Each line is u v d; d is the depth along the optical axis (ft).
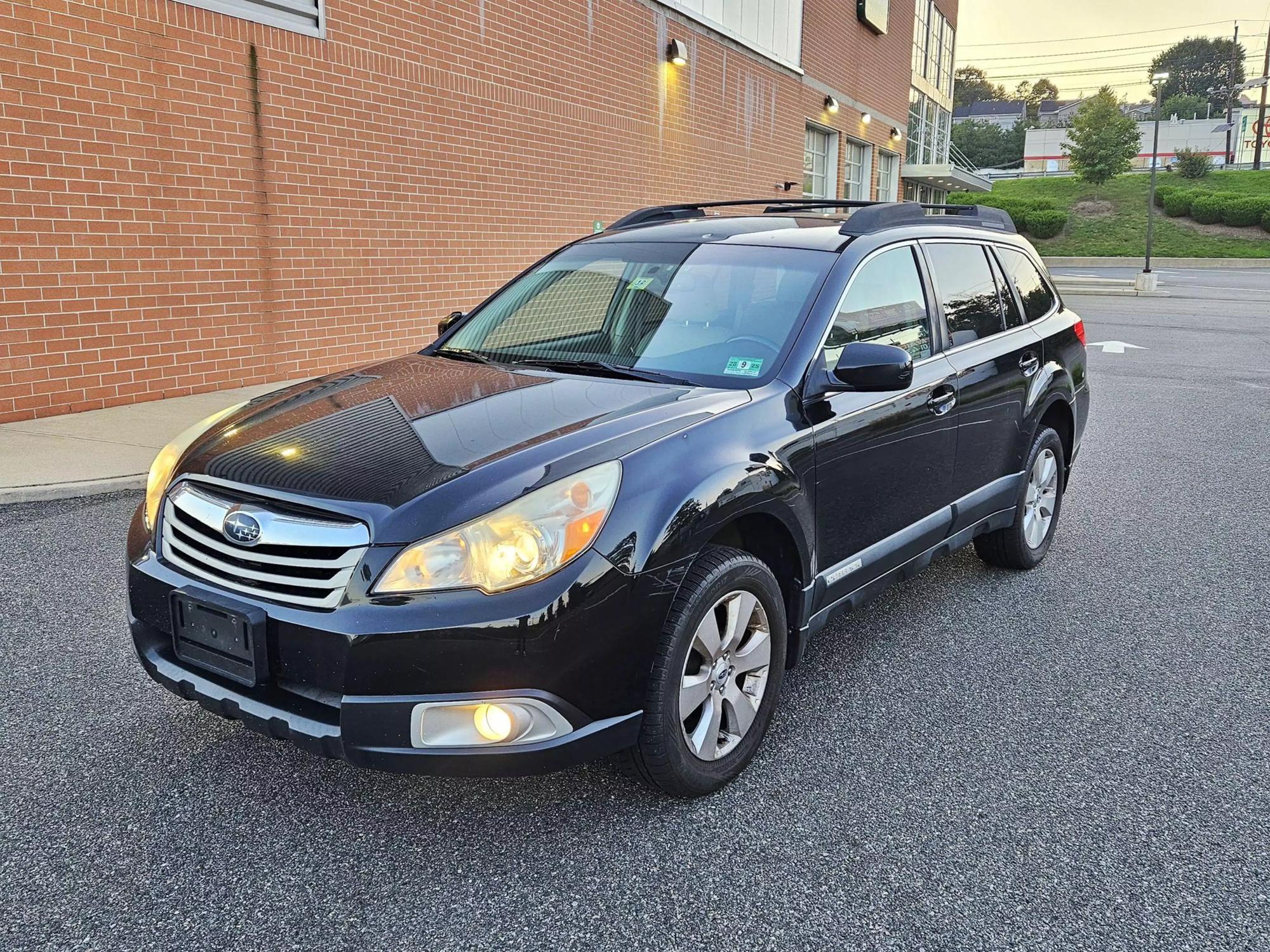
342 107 29.91
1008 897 7.86
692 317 11.41
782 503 9.52
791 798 9.26
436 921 7.43
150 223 24.99
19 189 22.15
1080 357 16.74
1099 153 179.42
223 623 8.13
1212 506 20.44
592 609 7.80
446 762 7.63
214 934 7.22
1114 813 9.12
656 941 7.26
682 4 48.52
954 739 10.50
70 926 7.27
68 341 23.56
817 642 13.20
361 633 7.47
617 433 8.75
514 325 12.48
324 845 8.36
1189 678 12.14
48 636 12.34
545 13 38.47
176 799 8.98
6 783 9.16
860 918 7.57
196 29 25.48
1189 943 7.35
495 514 7.68
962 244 14.21
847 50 73.31
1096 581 15.79
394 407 9.75
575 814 8.89
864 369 9.98
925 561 12.80
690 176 51.85
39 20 22.15
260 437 9.26
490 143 36.24
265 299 28.32
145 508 9.39
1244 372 41.27
